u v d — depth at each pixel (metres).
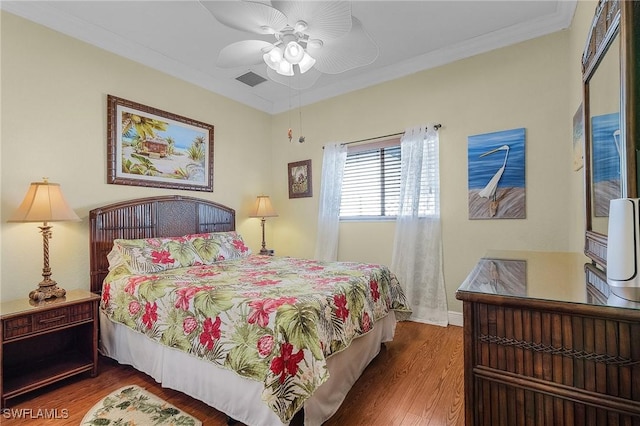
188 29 2.60
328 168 3.79
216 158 3.63
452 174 3.02
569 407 0.86
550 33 2.56
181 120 3.23
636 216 0.85
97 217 2.52
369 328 2.03
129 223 2.73
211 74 3.45
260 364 1.41
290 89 3.86
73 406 1.76
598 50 1.34
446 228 3.05
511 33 2.68
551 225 2.56
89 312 2.12
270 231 4.35
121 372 2.15
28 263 2.21
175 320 1.81
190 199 3.26
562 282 1.14
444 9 2.39
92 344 2.13
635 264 0.84
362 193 3.68
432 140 3.09
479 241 2.88
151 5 2.29
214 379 1.63
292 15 1.68
